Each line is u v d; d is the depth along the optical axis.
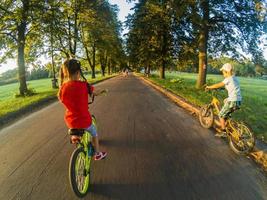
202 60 19.30
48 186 4.67
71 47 27.67
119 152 6.18
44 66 25.27
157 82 28.34
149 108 11.95
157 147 6.51
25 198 4.30
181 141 6.98
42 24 18.92
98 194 4.38
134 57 46.47
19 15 17.08
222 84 6.74
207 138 7.25
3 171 5.30
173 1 17.02
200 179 4.84
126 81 35.75
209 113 8.23
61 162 5.68
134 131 7.95
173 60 33.72
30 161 5.77
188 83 28.94
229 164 5.50
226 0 17.47
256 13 16.34
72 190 4.39
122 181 4.78
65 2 21.08
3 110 11.58
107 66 81.56
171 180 4.80
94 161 5.64
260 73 18.62
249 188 4.52
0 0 17.67
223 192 4.39
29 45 22.78
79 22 31.38
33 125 9.02
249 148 5.93
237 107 6.48
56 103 14.15
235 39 18.62
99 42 41.66
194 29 20.67
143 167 5.34
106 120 9.43
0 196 4.38
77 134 4.31
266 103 16.88
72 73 4.35
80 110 4.40
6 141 7.24
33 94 18.73
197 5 16.75
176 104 13.18
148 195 4.32
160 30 30.75
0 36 17.94
